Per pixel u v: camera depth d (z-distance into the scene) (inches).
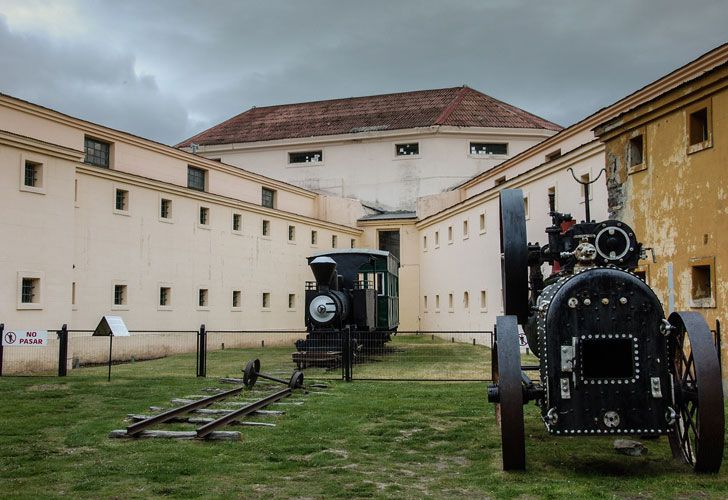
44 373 741.9
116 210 976.3
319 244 1556.3
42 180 782.5
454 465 280.2
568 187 860.0
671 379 240.4
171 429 364.5
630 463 272.2
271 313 1374.3
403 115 1829.5
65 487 244.7
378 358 851.4
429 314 1579.7
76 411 427.5
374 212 1729.8
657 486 234.8
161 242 1065.5
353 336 798.5
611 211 616.4
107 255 956.6
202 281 1162.6
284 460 288.2
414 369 726.5
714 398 238.4
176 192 1100.5
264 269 1354.6
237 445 317.7
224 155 1849.2
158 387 561.9
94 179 940.0
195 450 305.7
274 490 240.7
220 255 1216.2
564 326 242.2
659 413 238.1
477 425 372.5
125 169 1028.5
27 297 767.7
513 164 1291.8
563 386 239.3
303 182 1782.7
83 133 939.3
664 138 536.1
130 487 244.1
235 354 1021.2
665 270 532.1
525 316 287.1
